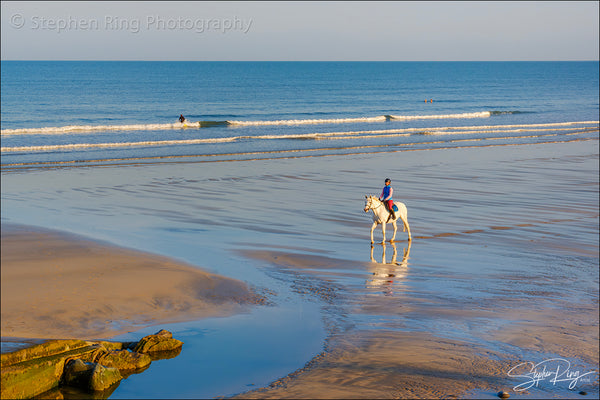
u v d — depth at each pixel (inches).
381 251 721.6
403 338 439.2
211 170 1355.8
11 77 7647.6
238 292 548.7
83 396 351.3
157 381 363.9
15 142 1798.7
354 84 6776.6
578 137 2144.4
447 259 689.6
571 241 780.6
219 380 365.7
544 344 435.8
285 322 473.7
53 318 457.1
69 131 2145.7
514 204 1018.1
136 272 583.2
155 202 1000.2
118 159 1493.6
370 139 2025.1
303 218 902.4
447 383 359.6
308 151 1707.7
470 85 6860.2
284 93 4901.6
